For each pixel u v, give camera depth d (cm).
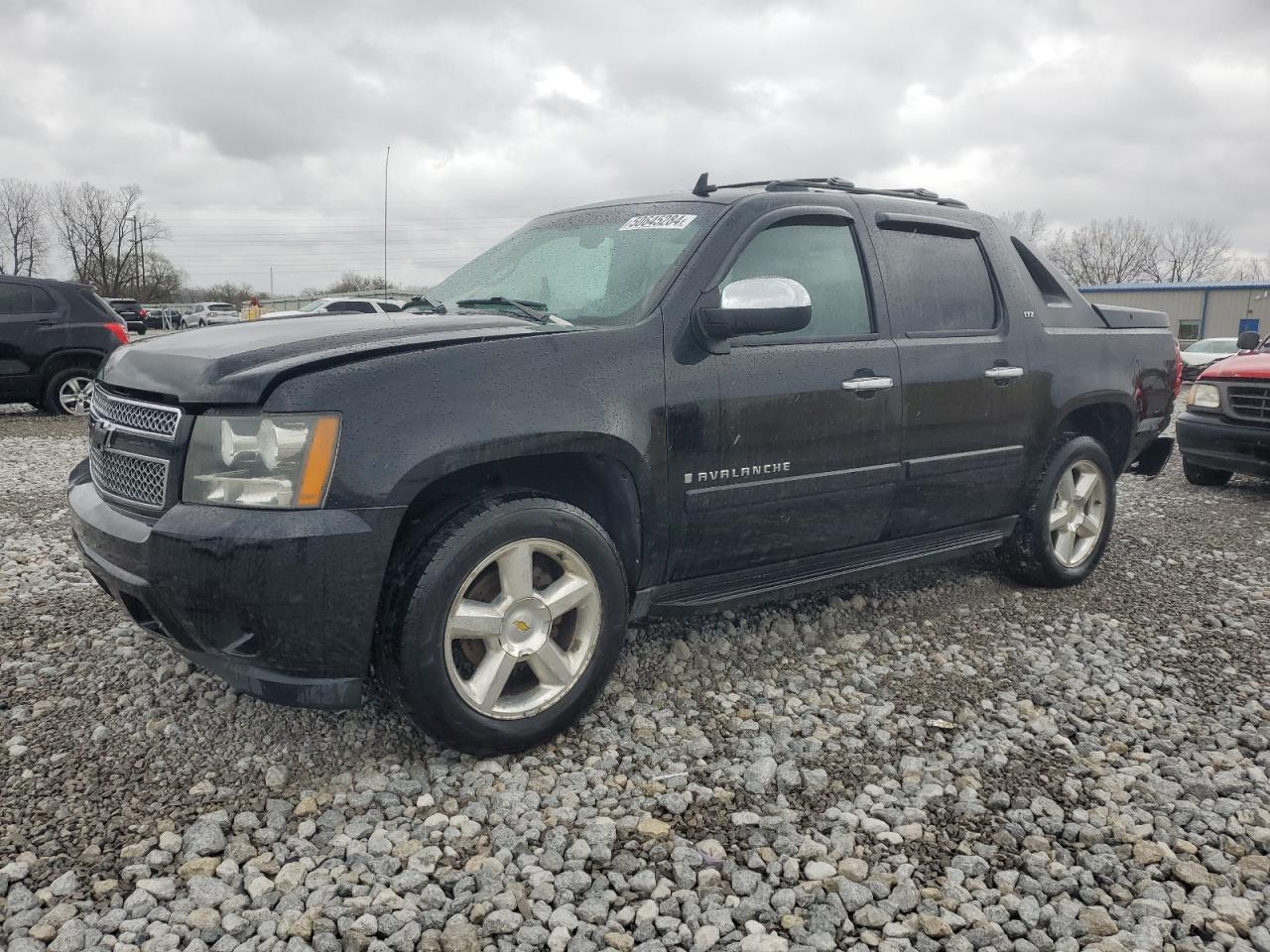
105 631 379
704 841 246
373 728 300
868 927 217
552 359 282
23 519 587
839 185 400
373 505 248
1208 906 226
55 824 247
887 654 379
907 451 373
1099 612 438
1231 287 4488
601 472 301
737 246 330
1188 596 464
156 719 305
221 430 248
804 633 394
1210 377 775
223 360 258
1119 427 487
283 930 209
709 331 309
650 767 285
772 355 330
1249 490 791
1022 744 305
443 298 373
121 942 204
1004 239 441
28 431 1046
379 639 262
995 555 470
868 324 368
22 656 354
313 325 294
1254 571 511
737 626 398
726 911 219
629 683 341
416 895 223
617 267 336
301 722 303
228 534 241
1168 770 289
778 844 246
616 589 296
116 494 280
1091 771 289
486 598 279
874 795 272
